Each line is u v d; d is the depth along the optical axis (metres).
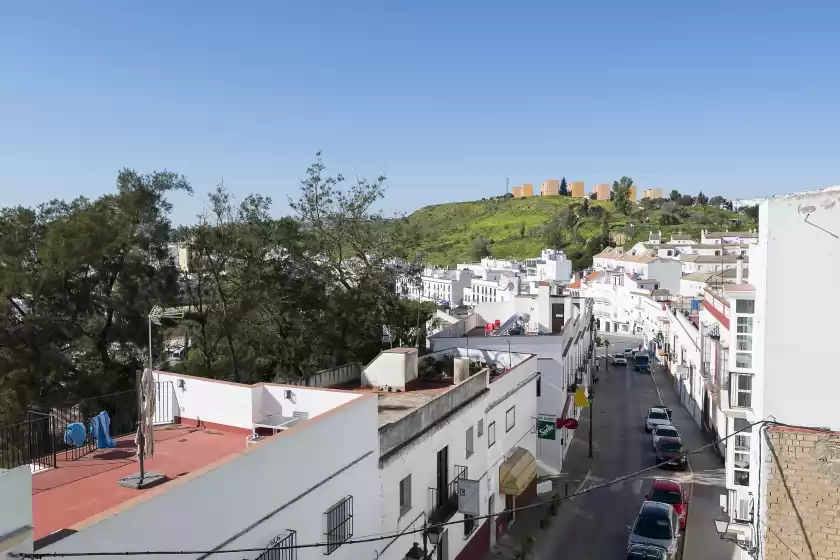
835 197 18.55
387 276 36.00
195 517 10.36
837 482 11.90
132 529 9.21
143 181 28.23
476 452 23.12
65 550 8.23
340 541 14.38
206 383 17.69
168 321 29.31
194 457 14.82
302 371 34.56
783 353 19.20
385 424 16.95
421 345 38.12
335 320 34.69
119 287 27.16
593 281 108.25
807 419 19.03
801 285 18.98
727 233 127.38
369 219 36.00
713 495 30.89
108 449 15.41
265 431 16.77
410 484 18.03
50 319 23.98
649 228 160.38
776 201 19.16
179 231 29.95
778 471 12.30
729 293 21.78
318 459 13.64
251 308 31.58
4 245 23.64
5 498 7.74
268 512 12.08
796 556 12.20
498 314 46.25
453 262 174.12
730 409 21.56
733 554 24.50
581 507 29.22
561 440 34.75
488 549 24.48
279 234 31.89
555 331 40.41
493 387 24.88
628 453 38.09
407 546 17.81
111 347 28.23
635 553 22.62
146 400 13.10
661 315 74.75
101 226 24.70
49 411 22.62
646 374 66.25
